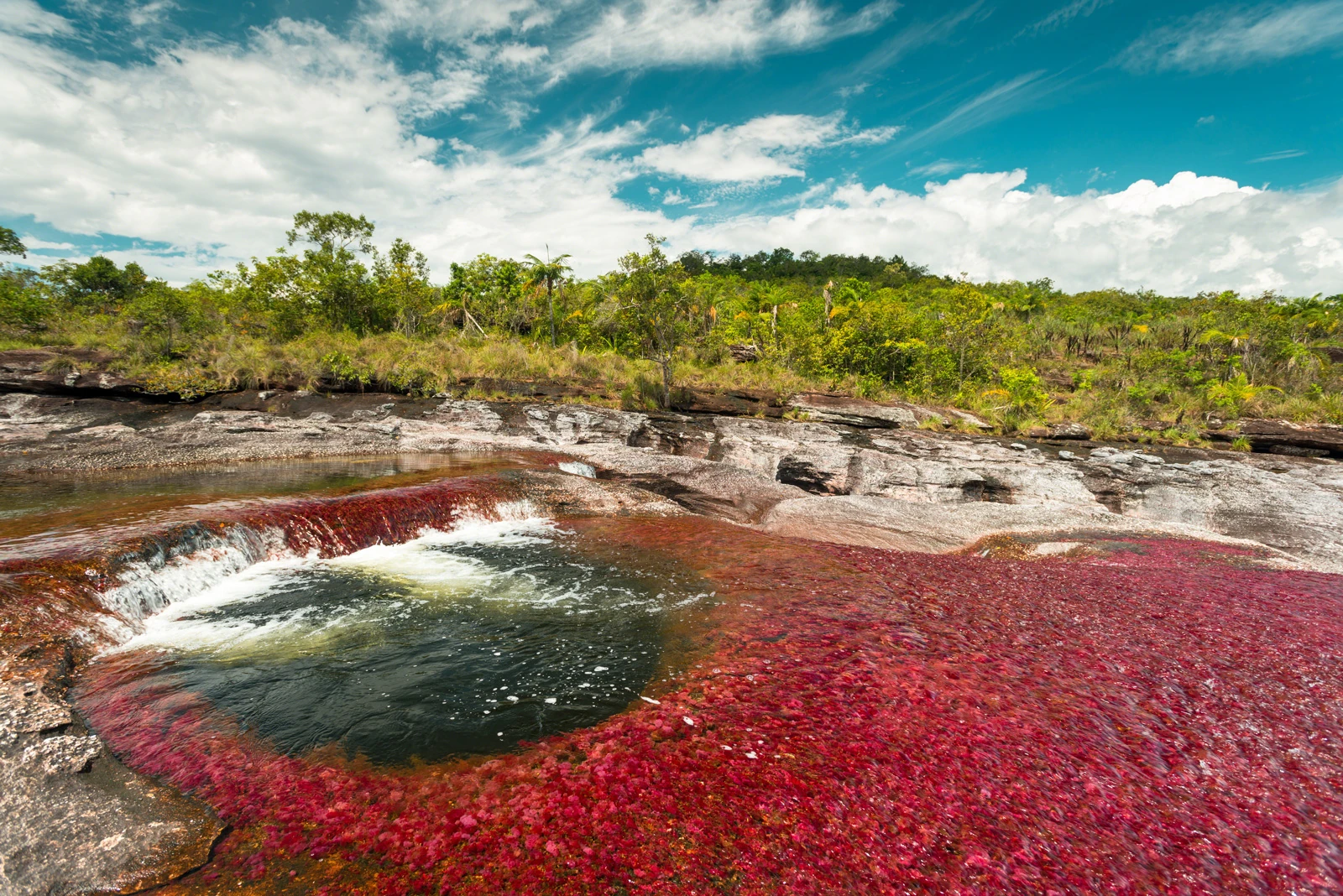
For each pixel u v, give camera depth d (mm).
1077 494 20359
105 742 5180
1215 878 4164
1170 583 10938
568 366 29875
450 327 39469
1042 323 57156
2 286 26891
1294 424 28750
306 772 4969
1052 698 6395
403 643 7422
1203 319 50094
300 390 23844
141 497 12641
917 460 21797
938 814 4656
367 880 3928
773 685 6527
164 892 3773
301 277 33562
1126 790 4996
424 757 5219
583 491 16016
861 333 38750
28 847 3955
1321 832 4602
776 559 11453
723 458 23750
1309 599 10047
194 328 25422
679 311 30219
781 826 4473
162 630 7648
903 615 8617
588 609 8680
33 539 8812
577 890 3873
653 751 5352
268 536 10406
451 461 18906
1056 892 3986
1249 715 6195
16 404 19328
